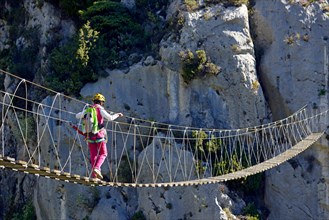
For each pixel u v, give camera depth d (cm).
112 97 4191
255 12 4369
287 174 4066
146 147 4041
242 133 4094
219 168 3947
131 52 4341
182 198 3909
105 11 4434
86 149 4106
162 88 4197
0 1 4981
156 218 3906
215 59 4178
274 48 4256
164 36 4297
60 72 4303
